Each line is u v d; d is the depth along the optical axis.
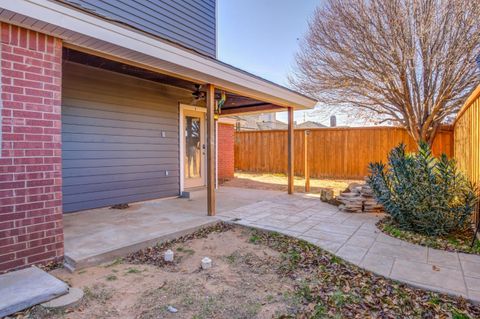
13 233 2.82
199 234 4.35
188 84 6.63
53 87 3.08
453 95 8.10
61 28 2.92
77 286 2.71
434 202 4.18
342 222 4.89
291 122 7.68
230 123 11.20
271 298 2.59
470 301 2.53
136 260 3.40
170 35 6.62
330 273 3.09
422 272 3.05
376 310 2.43
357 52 8.86
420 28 7.78
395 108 9.39
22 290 2.45
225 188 8.73
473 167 4.87
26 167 2.89
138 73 5.79
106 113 5.68
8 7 2.54
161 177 6.75
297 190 8.32
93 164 5.51
